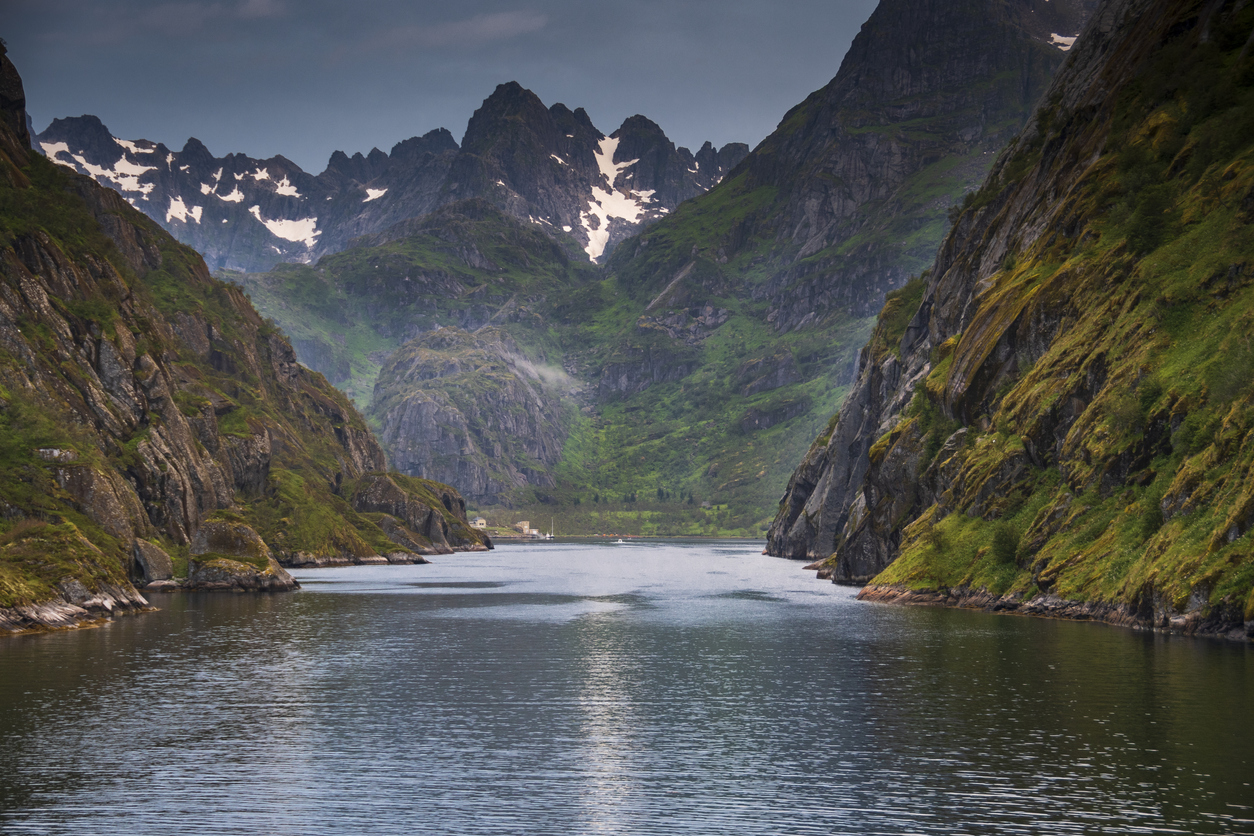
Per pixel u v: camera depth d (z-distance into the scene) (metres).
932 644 72.69
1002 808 35.00
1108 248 100.50
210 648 74.75
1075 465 90.06
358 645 78.00
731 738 45.88
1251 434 70.81
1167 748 41.56
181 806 36.19
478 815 35.25
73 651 72.25
